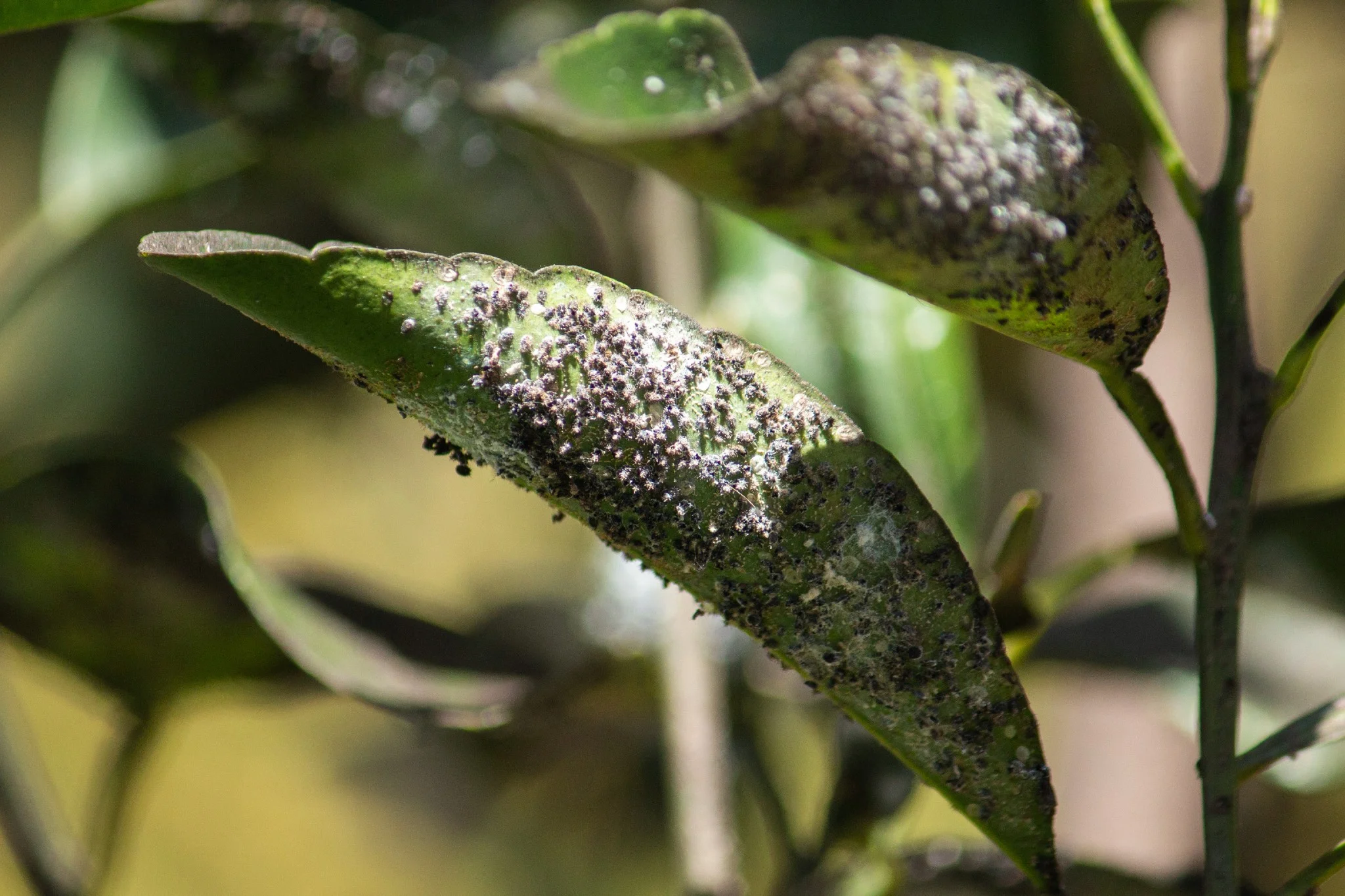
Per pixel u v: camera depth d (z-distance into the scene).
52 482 0.43
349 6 0.47
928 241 0.35
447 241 0.47
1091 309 0.36
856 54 0.35
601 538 0.37
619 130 0.34
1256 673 0.42
